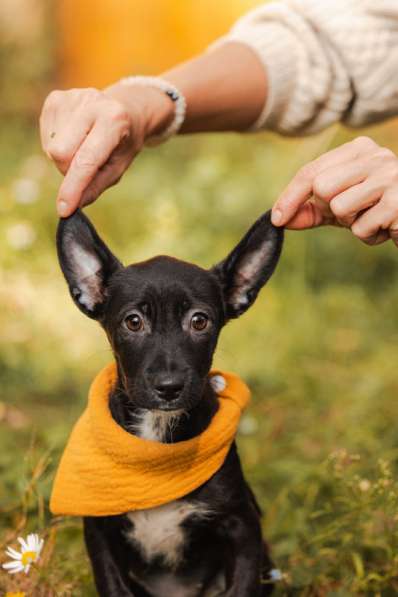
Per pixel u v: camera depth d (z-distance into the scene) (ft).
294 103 14.74
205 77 14.01
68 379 22.34
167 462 12.25
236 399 12.98
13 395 21.52
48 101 12.35
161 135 13.69
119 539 13.10
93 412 12.53
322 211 12.17
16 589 13.10
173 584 13.99
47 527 14.51
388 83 14.56
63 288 25.54
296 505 16.57
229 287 13.01
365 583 13.78
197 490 12.61
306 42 14.58
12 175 32.30
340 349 24.50
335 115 14.88
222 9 51.19
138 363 12.29
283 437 19.95
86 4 50.80
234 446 13.01
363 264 28.81
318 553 14.67
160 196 30.81
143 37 51.72
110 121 11.86
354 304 26.45
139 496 12.28
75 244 12.53
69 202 11.94
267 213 12.48
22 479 14.93
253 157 34.94
